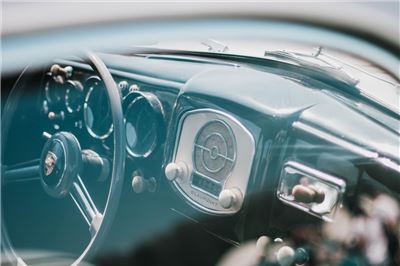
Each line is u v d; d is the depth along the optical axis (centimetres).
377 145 170
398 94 208
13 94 215
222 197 187
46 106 233
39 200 231
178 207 217
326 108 187
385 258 169
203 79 211
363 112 190
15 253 201
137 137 222
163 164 217
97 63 196
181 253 222
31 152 231
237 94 196
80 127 231
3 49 140
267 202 186
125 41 153
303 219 180
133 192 229
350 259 174
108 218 190
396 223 166
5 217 220
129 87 230
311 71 212
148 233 225
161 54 247
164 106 219
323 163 175
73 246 219
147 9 148
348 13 163
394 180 164
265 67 227
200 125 203
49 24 143
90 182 220
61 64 233
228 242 205
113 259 223
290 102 190
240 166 190
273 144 183
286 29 163
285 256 180
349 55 176
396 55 166
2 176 223
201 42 248
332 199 172
